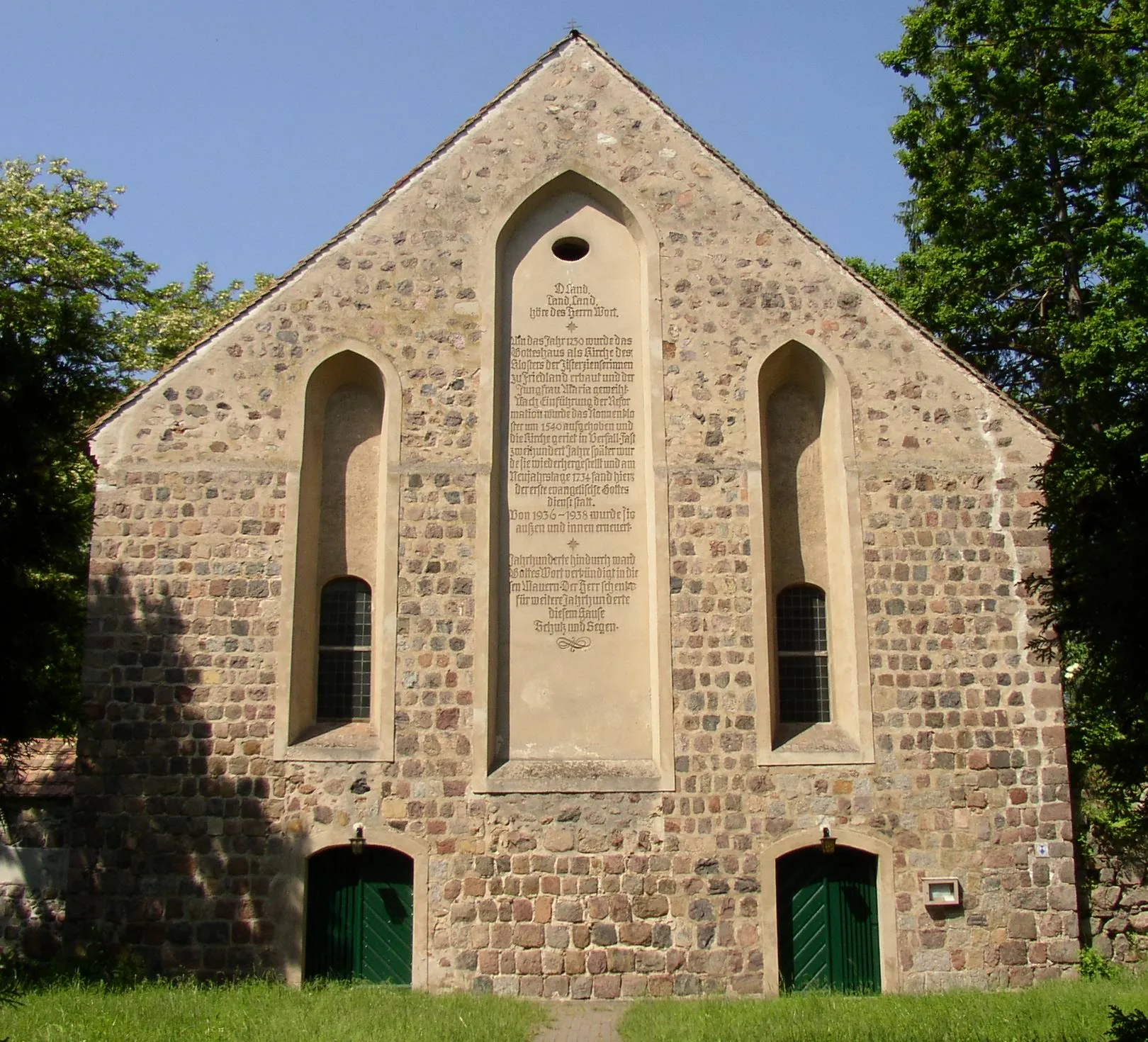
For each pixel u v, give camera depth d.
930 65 28.19
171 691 17.92
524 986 17.12
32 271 27.31
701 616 18.36
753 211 19.88
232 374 19.03
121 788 17.62
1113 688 12.15
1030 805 17.89
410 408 19.05
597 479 19.14
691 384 19.20
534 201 20.11
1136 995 15.64
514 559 18.83
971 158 27.28
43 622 13.05
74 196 29.55
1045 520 12.80
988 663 18.33
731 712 18.03
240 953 17.19
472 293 19.50
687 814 17.70
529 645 18.58
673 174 20.02
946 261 27.16
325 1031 13.57
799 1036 13.47
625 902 17.42
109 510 18.48
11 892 18.33
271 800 17.64
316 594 18.94
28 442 13.00
